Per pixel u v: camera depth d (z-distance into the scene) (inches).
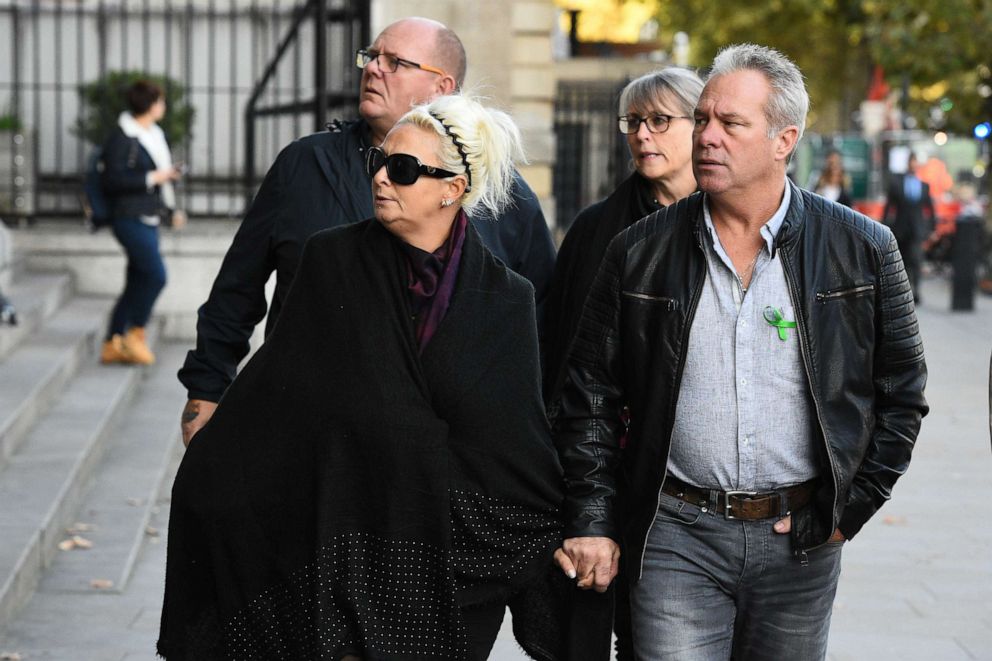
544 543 132.9
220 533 128.6
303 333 127.3
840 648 217.2
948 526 293.0
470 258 128.8
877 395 133.7
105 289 462.9
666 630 133.8
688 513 132.8
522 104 649.6
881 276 129.6
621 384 136.9
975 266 711.1
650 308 131.9
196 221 510.0
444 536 125.6
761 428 129.5
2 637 201.3
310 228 158.7
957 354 556.1
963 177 1155.9
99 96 526.6
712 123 127.4
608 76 991.6
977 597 244.1
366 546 126.3
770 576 133.2
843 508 131.0
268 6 569.6
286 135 572.7
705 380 130.3
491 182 130.9
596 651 136.8
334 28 543.8
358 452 125.6
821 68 1315.2
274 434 127.6
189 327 461.1
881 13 869.8
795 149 128.9
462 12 612.4
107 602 219.6
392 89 159.6
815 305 128.5
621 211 166.2
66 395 335.0
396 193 125.2
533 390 129.6
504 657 210.7
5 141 480.1
